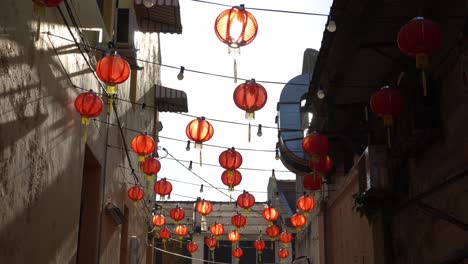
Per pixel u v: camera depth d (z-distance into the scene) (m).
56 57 6.56
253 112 8.06
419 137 7.87
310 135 10.22
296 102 17.58
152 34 17.30
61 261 7.01
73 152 7.48
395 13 7.83
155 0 13.66
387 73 9.87
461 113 6.97
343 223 13.98
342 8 7.93
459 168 7.07
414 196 8.87
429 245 8.19
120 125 11.49
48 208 6.34
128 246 13.77
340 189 13.95
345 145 13.55
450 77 7.32
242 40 6.58
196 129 9.39
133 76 14.10
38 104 5.89
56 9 6.48
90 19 8.46
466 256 6.73
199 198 16.27
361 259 11.58
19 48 5.25
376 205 9.71
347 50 8.77
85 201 9.41
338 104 11.31
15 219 5.22
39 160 5.96
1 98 4.79
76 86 7.60
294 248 28.64
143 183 17.22
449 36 7.25
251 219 30.52
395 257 9.91
